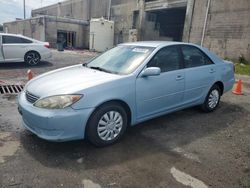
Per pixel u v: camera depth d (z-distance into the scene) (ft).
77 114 10.32
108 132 11.59
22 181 8.91
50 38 89.20
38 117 10.29
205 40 57.88
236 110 18.34
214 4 54.95
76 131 10.52
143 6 79.82
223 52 53.93
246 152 11.83
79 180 9.14
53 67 35.65
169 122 15.21
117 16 93.61
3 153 10.72
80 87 10.65
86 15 116.06
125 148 11.66
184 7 66.74
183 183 9.24
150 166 10.27
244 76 38.04
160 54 13.58
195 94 15.64
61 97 10.29
